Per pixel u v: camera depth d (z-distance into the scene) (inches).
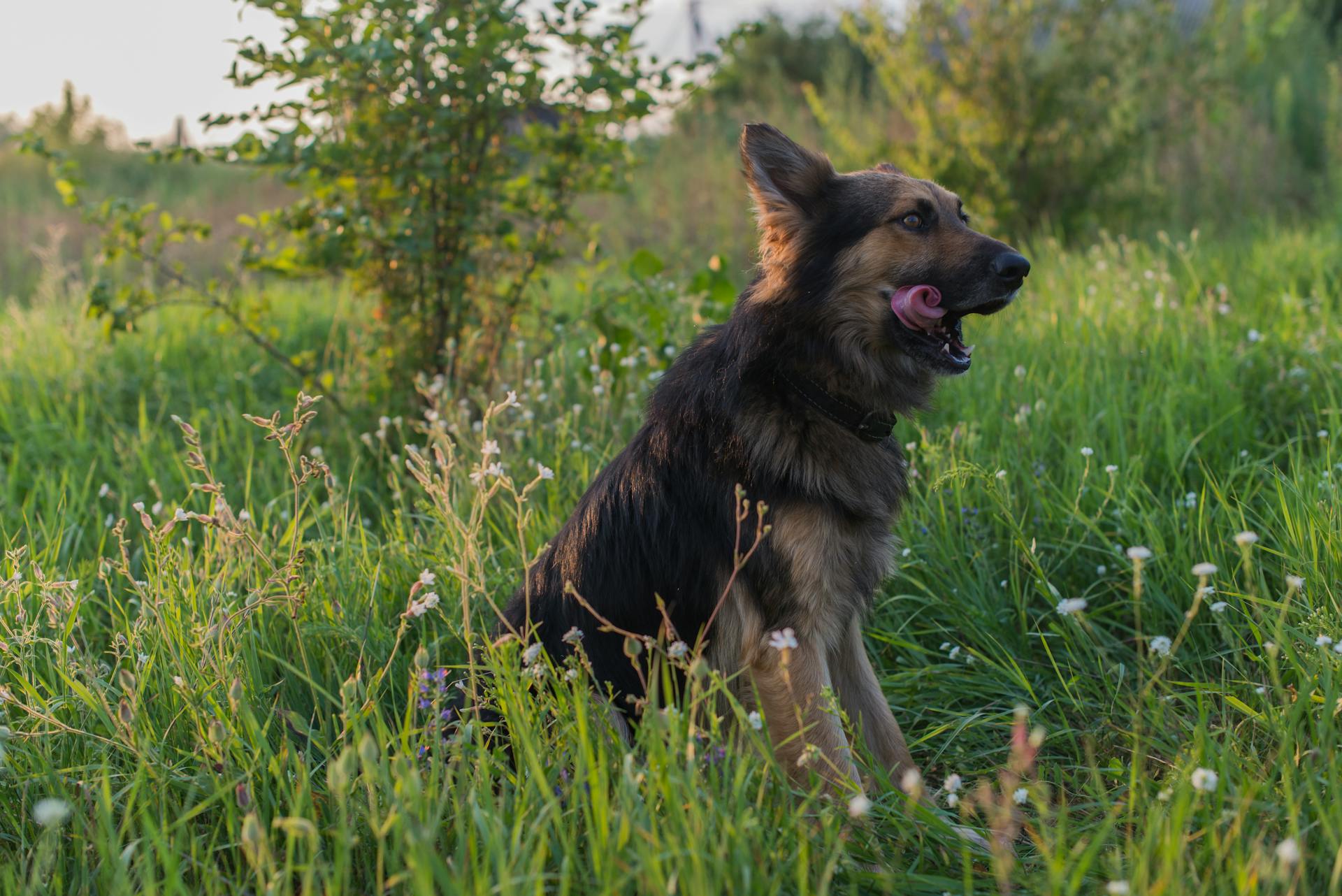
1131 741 120.0
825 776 111.3
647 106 228.2
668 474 124.8
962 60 414.6
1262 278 289.3
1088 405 198.7
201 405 266.5
